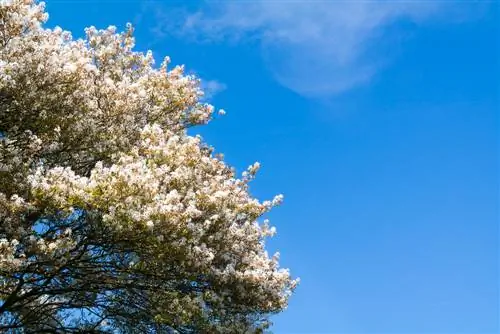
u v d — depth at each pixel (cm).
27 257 1148
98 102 1409
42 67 1198
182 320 1162
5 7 1223
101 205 1062
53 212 1122
